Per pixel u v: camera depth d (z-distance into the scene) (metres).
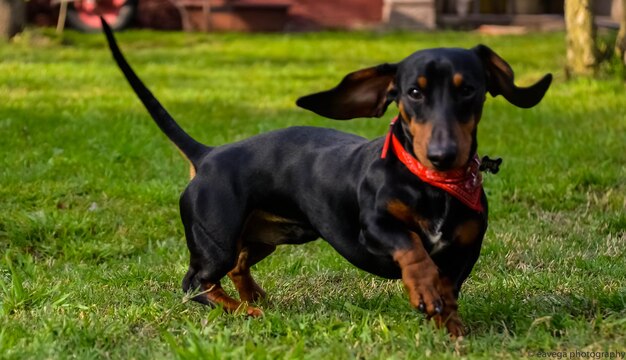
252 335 4.69
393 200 4.48
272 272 6.25
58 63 16.86
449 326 4.61
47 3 22.50
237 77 15.78
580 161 9.21
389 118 11.87
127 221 7.56
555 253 6.40
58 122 10.88
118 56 5.40
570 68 14.42
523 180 8.41
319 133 5.11
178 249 6.95
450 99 4.36
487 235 6.97
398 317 4.99
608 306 4.98
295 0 25.41
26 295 5.30
